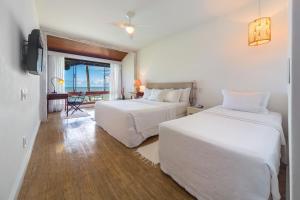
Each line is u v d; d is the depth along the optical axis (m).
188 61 3.89
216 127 1.66
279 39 2.40
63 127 3.59
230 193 1.15
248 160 1.06
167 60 4.53
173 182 1.65
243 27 2.82
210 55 3.38
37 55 1.83
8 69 1.28
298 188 0.43
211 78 3.38
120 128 2.69
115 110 2.87
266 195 1.01
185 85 3.88
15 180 1.43
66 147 2.49
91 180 1.67
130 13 3.08
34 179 1.66
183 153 1.52
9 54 1.31
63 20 3.45
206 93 3.49
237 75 2.93
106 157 2.18
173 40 4.29
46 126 3.62
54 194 1.45
